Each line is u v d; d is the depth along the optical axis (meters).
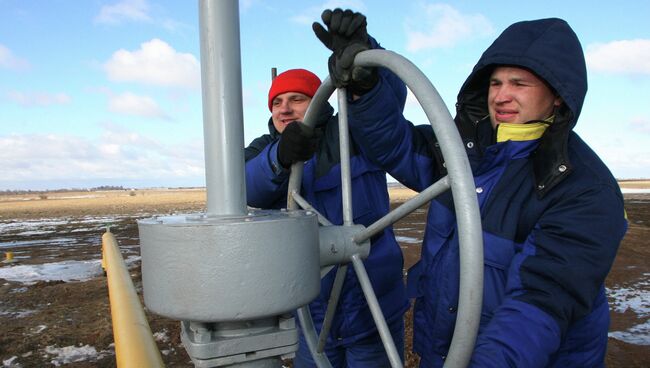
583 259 1.09
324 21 1.19
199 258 0.82
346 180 1.28
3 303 6.34
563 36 1.22
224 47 0.90
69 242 15.08
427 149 1.62
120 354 1.18
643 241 10.74
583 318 1.26
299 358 2.10
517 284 1.11
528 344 1.01
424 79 0.99
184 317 0.84
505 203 1.29
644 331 4.66
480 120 1.41
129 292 1.87
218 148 0.92
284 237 0.86
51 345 4.55
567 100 1.18
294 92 2.20
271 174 1.65
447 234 1.43
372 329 1.98
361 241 1.22
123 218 26.84
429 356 1.50
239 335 0.90
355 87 1.32
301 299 0.90
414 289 1.60
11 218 30.12
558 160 1.20
